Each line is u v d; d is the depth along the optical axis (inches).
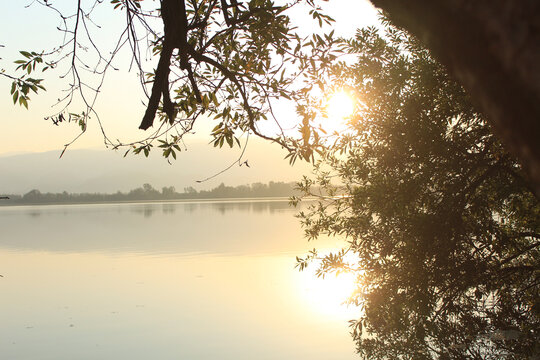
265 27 140.6
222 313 718.5
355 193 250.7
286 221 2559.1
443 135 241.1
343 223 269.7
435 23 28.4
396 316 237.0
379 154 247.4
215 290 867.4
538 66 22.7
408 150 242.2
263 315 698.8
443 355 239.6
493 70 24.9
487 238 231.6
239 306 754.8
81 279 989.8
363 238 252.2
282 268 1051.9
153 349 560.1
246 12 136.1
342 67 250.7
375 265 242.7
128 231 2116.1
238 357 518.6
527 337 231.5
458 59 27.5
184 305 770.2
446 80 233.3
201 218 2977.4
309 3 138.3
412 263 232.1
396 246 248.4
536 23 23.0
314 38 141.0
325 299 764.0
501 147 212.2
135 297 831.1
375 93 248.7
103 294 855.1
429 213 236.4
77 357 532.4
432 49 30.6
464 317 240.2
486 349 242.2
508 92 24.4
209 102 150.1
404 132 241.6
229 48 154.8
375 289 244.1
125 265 1155.9
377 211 245.4
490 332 241.3
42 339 602.5
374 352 259.6
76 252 1401.3
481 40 25.2
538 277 239.8
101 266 1146.7
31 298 826.8
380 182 241.6
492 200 241.8
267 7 133.8
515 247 239.3
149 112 120.0
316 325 633.6
